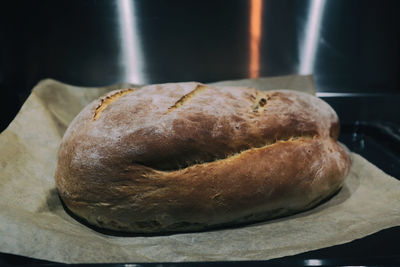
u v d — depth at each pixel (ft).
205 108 1.30
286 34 1.96
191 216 1.24
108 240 1.22
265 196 1.28
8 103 1.91
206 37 1.95
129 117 1.26
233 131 1.29
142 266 1.07
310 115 1.43
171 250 1.18
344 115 2.02
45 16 1.84
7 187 1.34
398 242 1.20
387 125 1.96
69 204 1.27
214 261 1.10
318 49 2.00
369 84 2.09
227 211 1.25
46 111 1.64
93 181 1.22
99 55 1.95
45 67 1.95
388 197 1.37
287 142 1.35
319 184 1.34
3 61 1.90
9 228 1.14
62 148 1.32
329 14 1.92
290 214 1.35
